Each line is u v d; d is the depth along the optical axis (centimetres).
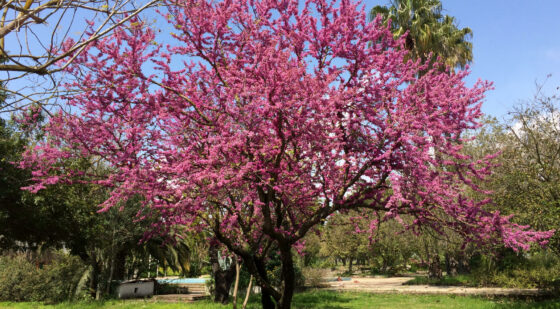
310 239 2836
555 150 1350
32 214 1270
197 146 627
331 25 616
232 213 633
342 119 577
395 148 577
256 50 571
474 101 595
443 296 1697
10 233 1413
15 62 321
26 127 591
